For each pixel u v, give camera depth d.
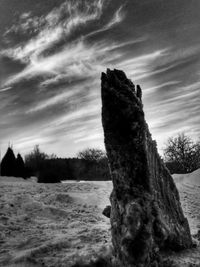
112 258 7.08
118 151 6.89
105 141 7.04
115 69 7.62
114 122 6.99
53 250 8.45
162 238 6.84
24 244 9.17
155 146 7.77
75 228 10.48
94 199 15.06
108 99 7.06
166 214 7.34
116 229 6.63
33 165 36.59
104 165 38.72
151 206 6.74
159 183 7.52
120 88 7.20
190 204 14.94
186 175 21.56
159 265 6.49
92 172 36.53
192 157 37.47
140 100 7.71
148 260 6.17
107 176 35.75
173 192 8.02
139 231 6.21
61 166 36.06
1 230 10.56
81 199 14.95
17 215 12.46
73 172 35.78
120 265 6.52
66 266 7.36
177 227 7.49
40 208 13.01
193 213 13.16
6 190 17.48
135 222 6.22
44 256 8.13
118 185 6.76
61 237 9.38
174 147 37.69
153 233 6.73
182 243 7.44
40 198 15.14
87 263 7.30
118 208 6.72
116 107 7.00
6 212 12.71
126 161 6.82
